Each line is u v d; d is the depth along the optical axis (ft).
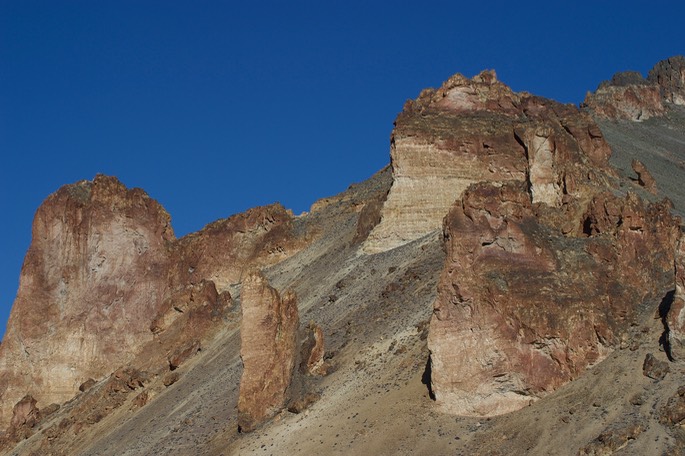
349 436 225.35
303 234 437.99
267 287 261.44
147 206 443.32
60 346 421.59
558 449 196.85
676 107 598.75
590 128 365.81
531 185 300.40
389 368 247.29
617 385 205.67
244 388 255.29
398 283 304.71
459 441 210.59
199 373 342.44
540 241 229.66
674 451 184.34
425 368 236.02
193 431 281.54
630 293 224.12
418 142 357.61
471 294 222.07
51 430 365.61
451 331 222.28
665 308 218.38
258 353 256.93
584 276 225.35
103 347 422.82
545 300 219.41
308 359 265.75
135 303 429.79
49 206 437.58
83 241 433.89
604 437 191.62
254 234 443.32
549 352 215.92
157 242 440.45
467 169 355.56
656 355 208.74
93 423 357.00
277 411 253.44
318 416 241.35
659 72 635.66
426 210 351.25
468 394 218.79
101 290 429.79
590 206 243.19
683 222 296.92
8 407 415.64
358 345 273.54
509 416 212.84
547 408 209.26
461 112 369.30
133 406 347.15
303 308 338.34
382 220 354.95
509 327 218.59
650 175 370.12
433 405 222.69
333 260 377.50
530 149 305.32
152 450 284.00
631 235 231.50
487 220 231.09
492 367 217.77
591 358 214.90
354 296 319.47
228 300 389.80
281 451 233.14
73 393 417.08
